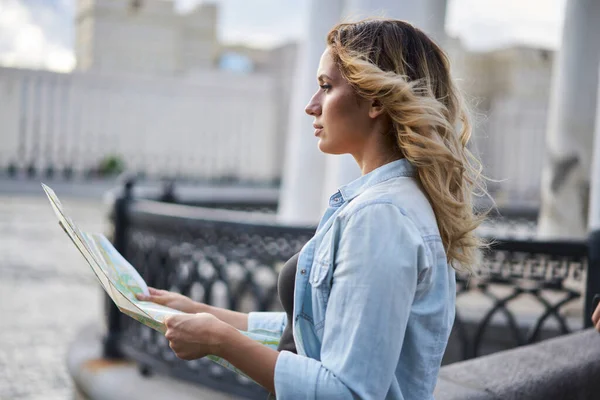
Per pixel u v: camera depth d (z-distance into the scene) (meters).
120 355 4.50
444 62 1.34
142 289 1.46
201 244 3.84
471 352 3.54
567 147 5.61
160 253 4.07
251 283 3.67
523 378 1.91
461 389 1.81
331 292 1.16
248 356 1.16
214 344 1.17
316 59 6.54
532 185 25.91
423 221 1.20
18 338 6.30
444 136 1.27
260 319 1.56
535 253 3.22
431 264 1.18
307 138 6.66
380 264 1.11
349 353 1.09
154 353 4.07
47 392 4.95
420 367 1.21
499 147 26.73
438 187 1.24
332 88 1.29
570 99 5.59
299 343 1.24
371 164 1.30
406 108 1.21
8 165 26.27
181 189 24.67
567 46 5.62
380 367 1.09
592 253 3.04
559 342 2.30
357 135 1.30
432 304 1.21
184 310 1.51
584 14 5.50
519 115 26.38
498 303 3.36
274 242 3.61
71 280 9.20
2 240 12.20
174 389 3.95
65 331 6.66
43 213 16.95
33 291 8.41
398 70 1.25
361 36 1.28
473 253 1.37
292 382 1.11
